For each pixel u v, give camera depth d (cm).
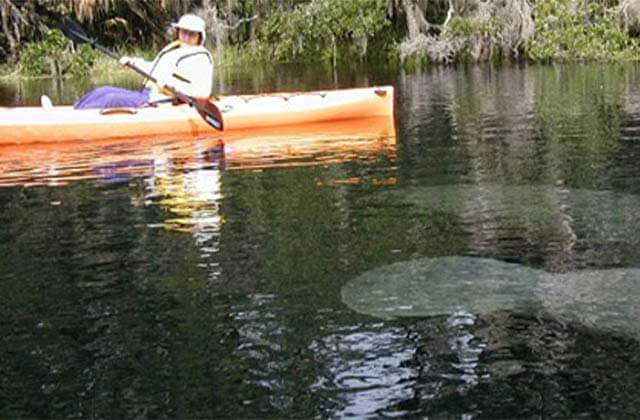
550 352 317
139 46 2222
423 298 371
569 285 385
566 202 538
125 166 677
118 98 833
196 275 409
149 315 360
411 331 338
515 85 1378
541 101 1122
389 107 938
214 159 705
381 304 366
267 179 623
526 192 570
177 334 341
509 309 357
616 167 645
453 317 351
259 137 820
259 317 355
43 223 507
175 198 565
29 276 412
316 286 390
